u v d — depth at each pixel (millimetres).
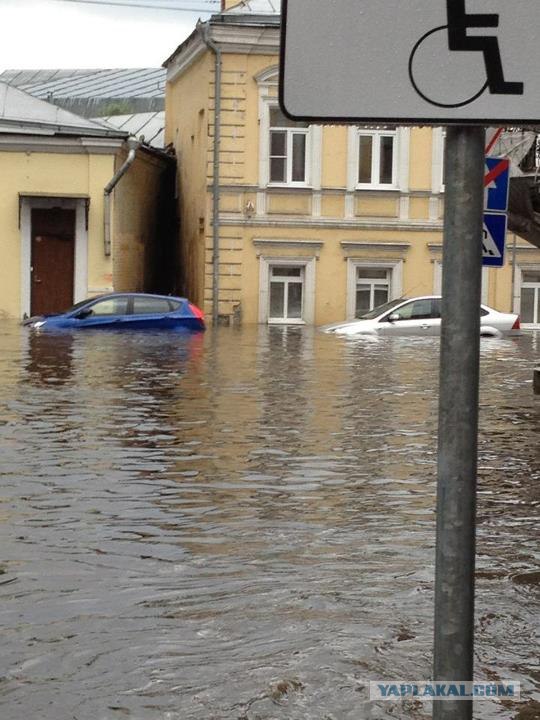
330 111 2828
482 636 6730
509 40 2768
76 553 8656
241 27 42844
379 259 44312
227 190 43531
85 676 6012
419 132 44188
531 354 29703
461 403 2748
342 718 5434
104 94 64250
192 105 46875
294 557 8570
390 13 2795
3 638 6637
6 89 44500
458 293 2738
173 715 5480
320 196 43969
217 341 32281
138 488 11180
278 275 44219
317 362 26047
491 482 11805
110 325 35156
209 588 7695
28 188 43344
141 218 47594
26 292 43531
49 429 14961
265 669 6102
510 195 19453
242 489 11203
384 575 8055
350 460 12953
